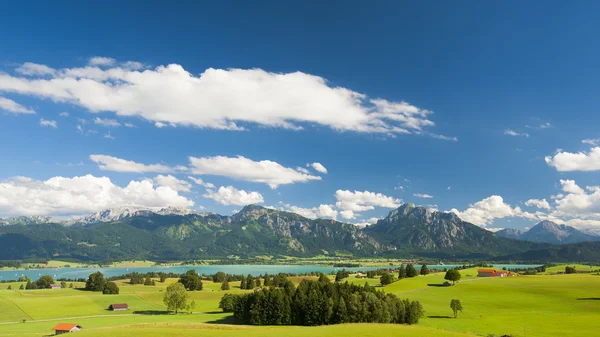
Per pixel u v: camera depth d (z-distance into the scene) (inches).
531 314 5265.8
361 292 5487.2
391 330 3619.6
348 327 3897.6
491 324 4630.9
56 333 4810.5
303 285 5738.2
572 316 4955.7
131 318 6122.1
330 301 5044.3
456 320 5039.4
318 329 3818.9
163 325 4542.3
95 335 3686.0
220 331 3850.9
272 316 5172.2
